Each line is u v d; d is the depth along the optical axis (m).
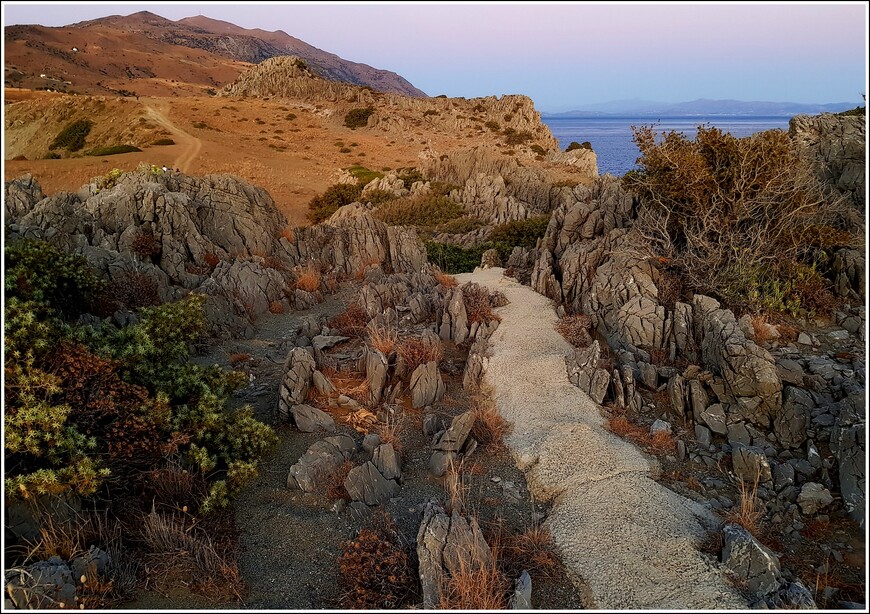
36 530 6.45
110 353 8.18
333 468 8.55
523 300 16.17
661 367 11.09
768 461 8.66
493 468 9.07
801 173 13.84
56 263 11.15
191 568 6.51
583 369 11.35
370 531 7.18
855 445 7.98
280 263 19.28
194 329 10.50
